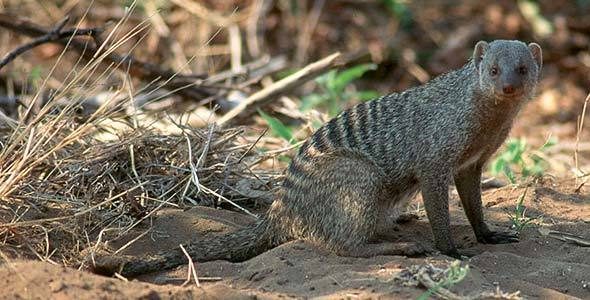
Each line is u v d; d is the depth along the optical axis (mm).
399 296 7328
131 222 9414
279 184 10586
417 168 8867
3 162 8828
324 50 20922
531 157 13234
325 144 9070
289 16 21219
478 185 9312
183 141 10773
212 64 19375
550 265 8422
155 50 19359
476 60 8906
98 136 11500
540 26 21828
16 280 7340
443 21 22156
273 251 8688
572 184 11688
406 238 9578
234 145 11414
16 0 19516
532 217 10297
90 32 11391
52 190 9641
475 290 7508
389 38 21422
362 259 8555
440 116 8828
